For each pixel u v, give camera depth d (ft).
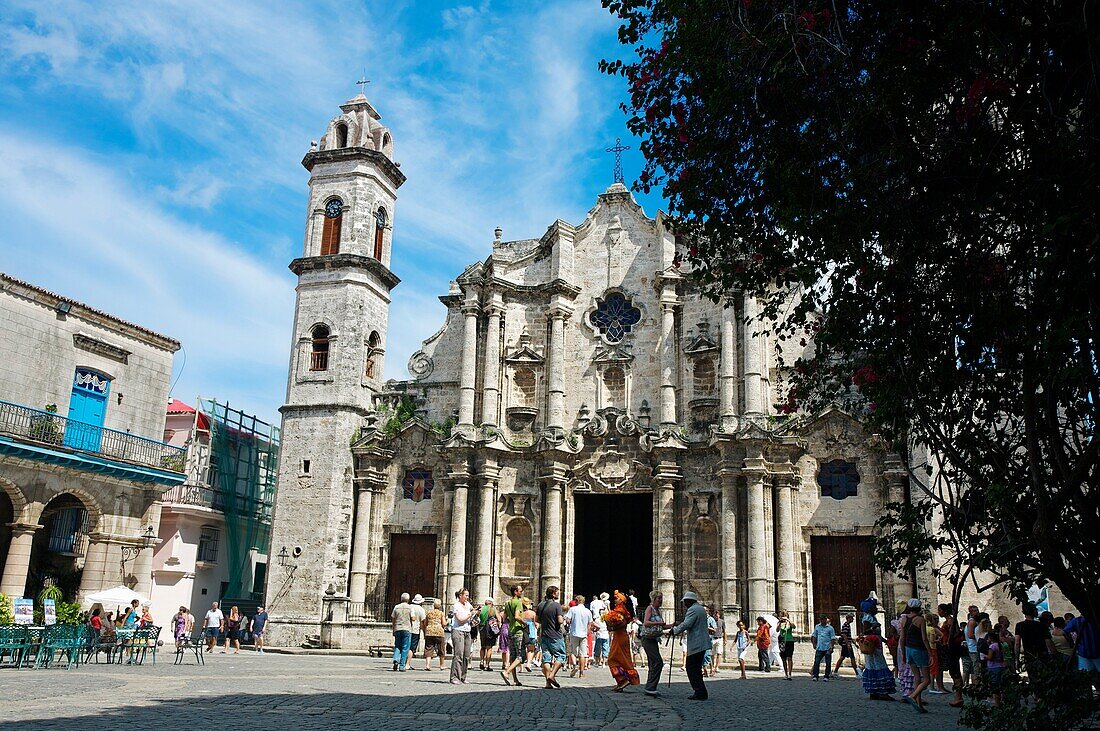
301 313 149.38
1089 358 31.32
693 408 141.18
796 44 37.19
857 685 83.35
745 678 93.40
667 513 134.41
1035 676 33.63
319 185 155.02
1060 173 31.40
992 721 33.94
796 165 39.22
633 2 43.93
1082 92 31.81
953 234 38.11
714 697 65.36
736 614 123.75
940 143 35.60
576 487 141.38
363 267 149.89
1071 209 30.30
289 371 147.84
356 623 133.39
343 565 140.46
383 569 143.54
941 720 51.70
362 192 153.28
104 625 92.43
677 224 46.57
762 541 127.13
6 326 114.83
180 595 149.38
